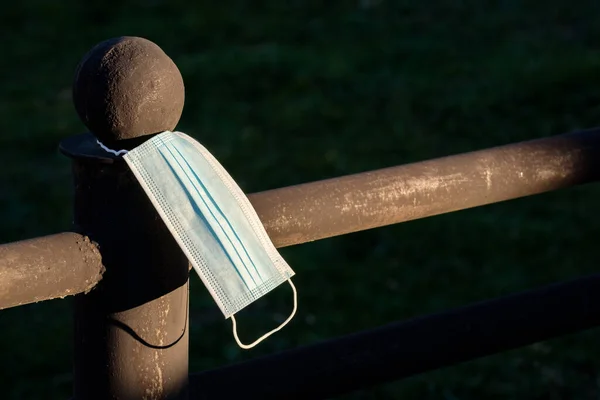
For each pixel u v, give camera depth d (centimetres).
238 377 203
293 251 467
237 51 725
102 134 172
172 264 180
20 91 670
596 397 363
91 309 180
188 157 171
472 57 707
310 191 189
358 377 214
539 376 376
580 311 234
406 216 198
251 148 575
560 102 618
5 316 418
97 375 184
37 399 365
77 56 738
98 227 175
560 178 214
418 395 365
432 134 589
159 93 171
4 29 788
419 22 784
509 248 466
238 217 171
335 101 639
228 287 167
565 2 811
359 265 456
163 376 186
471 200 204
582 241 471
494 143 577
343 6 820
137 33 774
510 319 227
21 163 561
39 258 165
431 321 221
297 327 406
